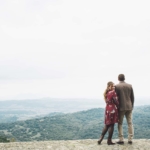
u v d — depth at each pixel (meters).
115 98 6.92
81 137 96.81
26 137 97.62
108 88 7.20
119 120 7.14
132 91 7.20
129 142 7.20
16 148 6.76
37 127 119.12
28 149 6.65
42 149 6.67
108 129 7.21
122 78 7.25
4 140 50.59
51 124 125.44
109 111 7.00
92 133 102.12
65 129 118.31
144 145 7.04
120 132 7.18
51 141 7.89
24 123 130.50
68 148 6.78
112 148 6.68
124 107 6.94
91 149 6.63
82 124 134.75
